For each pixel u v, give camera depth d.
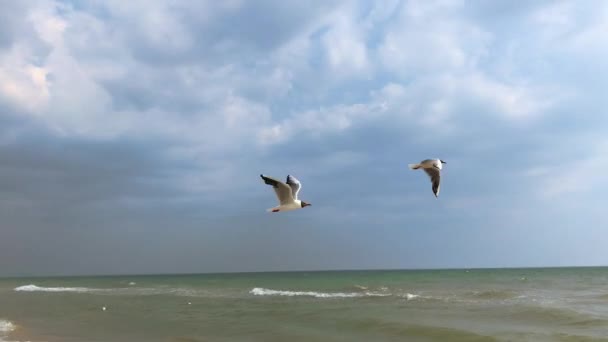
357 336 21.02
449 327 21.64
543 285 50.16
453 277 85.25
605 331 20.42
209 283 73.88
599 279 65.25
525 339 19.16
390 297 36.22
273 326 23.58
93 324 25.22
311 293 42.44
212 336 21.52
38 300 39.22
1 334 22.14
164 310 30.55
